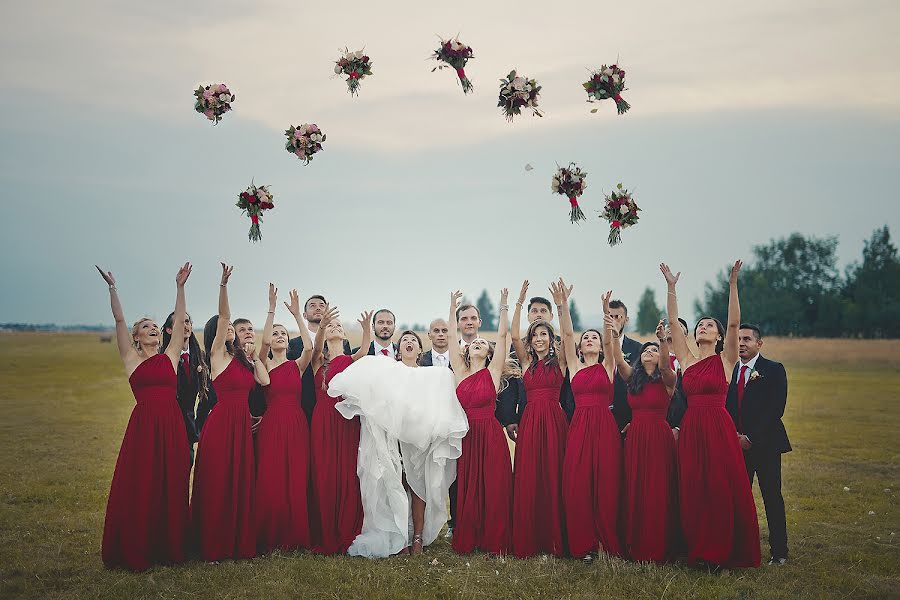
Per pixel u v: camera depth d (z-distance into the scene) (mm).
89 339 77375
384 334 10781
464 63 9859
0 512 10664
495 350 9594
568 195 9797
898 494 11938
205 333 9844
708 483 8414
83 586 7898
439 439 9164
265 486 8984
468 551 9102
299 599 7578
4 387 28859
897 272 70438
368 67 10414
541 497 9117
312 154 10445
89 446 16125
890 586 7887
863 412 21594
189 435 10047
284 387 9242
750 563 8297
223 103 10234
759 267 79125
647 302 107875
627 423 9695
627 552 8758
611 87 9672
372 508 9078
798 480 12914
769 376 8938
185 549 8703
